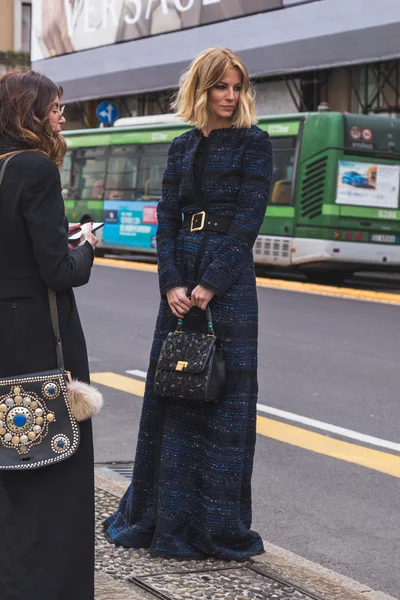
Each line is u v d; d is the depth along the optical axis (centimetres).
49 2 3591
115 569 413
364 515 555
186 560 427
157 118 2403
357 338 1208
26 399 317
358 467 649
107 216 2494
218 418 424
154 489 439
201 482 431
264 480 618
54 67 3594
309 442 711
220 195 425
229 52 425
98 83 3350
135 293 1639
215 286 414
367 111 2664
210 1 2783
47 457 316
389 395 874
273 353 1090
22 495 326
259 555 438
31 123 324
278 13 2548
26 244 321
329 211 1898
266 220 1998
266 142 425
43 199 318
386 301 1670
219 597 383
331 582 411
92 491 336
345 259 1912
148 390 445
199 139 432
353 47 2348
